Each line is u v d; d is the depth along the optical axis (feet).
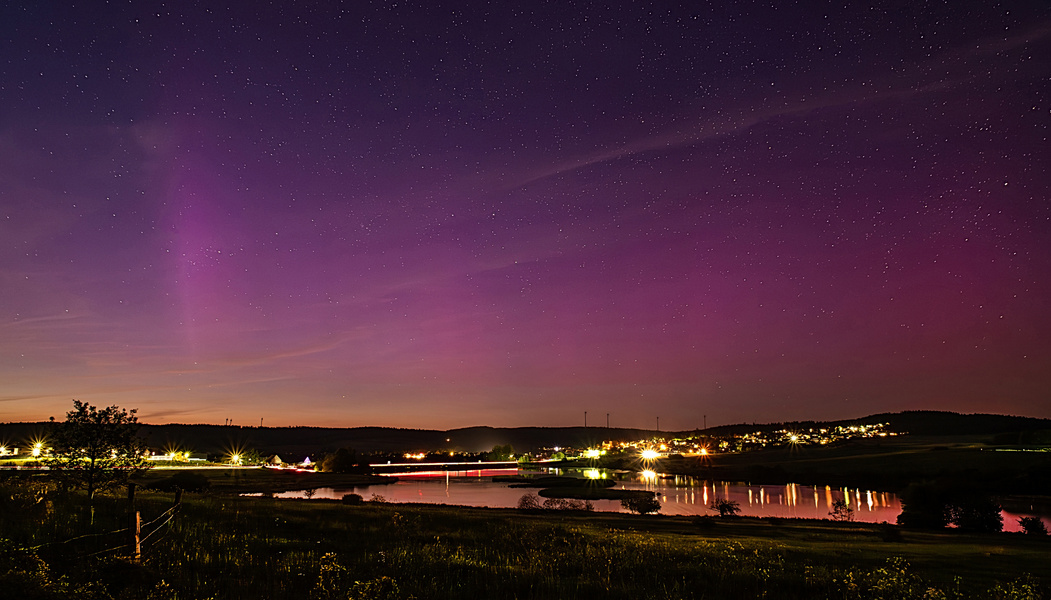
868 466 483.51
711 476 523.70
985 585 60.44
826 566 65.92
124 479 69.56
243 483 319.06
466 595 40.37
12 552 31.94
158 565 40.24
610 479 487.61
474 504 257.34
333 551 58.75
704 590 45.19
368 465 577.84
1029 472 330.13
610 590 43.98
